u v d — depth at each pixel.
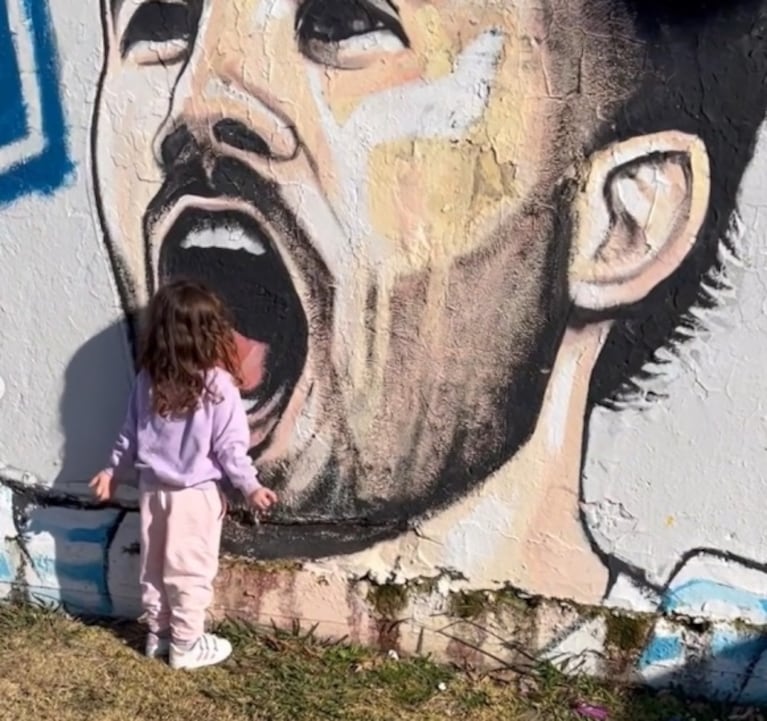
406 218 3.29
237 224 3.38
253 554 3.61
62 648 3.56
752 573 3.35
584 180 3.19
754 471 3.29
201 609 3.46
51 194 3.46
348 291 3.36
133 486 3.62
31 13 3.34
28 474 3.68
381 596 3.55
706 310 3.22
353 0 3.18
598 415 3.33
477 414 3.39
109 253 3.47
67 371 3.58
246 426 3.38
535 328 3.30
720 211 3.15
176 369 3.27
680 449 3.31
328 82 3.24
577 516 3.40
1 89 3.41
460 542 3.48
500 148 3.20
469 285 3.30
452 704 3.39
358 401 3.44
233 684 3.43
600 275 3.24
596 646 3.47
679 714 3.38
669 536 3.37
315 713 3.31
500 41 3.13
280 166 3.32
